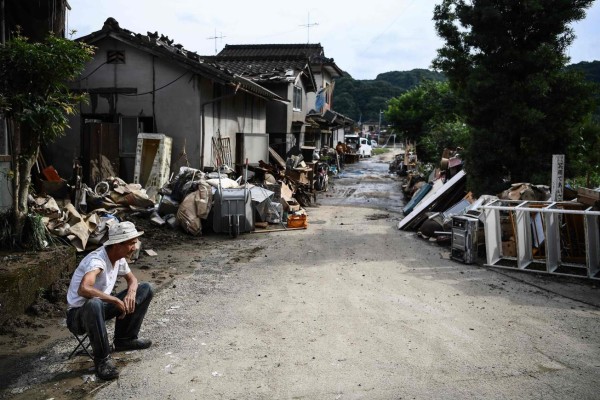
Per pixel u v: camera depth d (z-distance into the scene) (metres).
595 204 7.96
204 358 4.62
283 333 5.22
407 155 26.17
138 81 13.72
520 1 10.55
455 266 8.20
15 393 4.04
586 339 5.07
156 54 13.30
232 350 4.80
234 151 16.38
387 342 4.98
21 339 5.08
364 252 9.27
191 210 10.52
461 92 11.70
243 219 10.77
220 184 10.77
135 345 4.82
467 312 5.89
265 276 7.53
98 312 4.19
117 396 3.97
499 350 4.79
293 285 7.04
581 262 8.06
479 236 8.86
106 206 10.66
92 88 13.91
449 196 11.99
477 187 11.30
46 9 7.98
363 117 79.75
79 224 7.82
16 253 6.47
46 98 6.71
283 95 22.14
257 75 22.05
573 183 12.89
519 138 11.23
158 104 13.69
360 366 4.45
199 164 13.66
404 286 7.00
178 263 8.30
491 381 4.16
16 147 6.91
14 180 6.68
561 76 10.63
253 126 18.30
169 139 13.30
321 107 30.20
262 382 4.16
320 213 14.48
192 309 5.98
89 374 4.34
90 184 12.51
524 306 6.12
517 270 7.85
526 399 3.88
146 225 10.52
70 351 4.80
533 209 7.69
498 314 5.82
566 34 10.84
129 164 13.62
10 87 6.49
